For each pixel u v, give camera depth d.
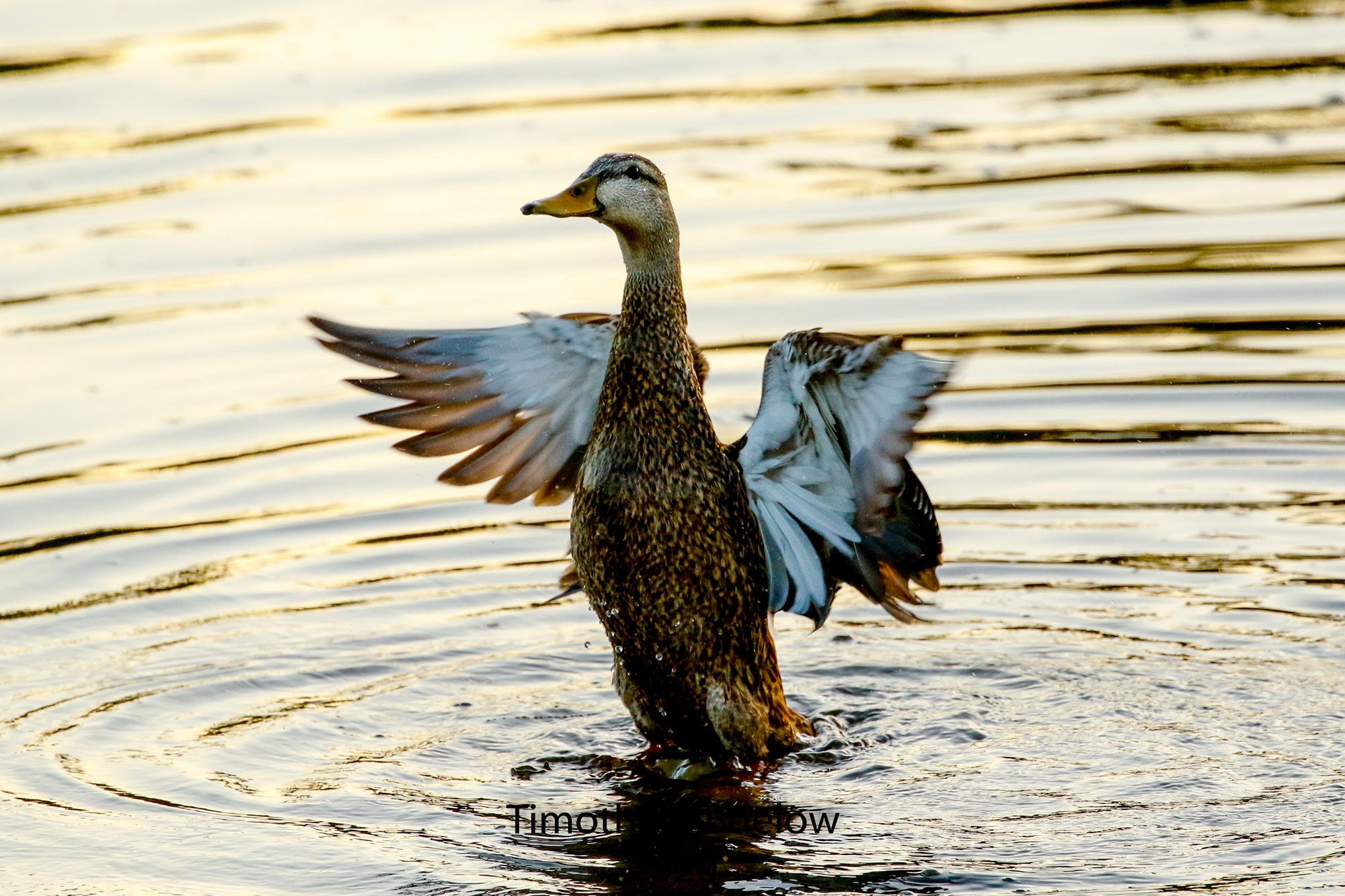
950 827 8.18
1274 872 7.60
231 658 10.22
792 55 20.31
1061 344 14.05
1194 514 11.73
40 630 10.52
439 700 9.80
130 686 9.85
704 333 14.17
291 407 13.55
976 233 15.89
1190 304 14.53
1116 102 18.62
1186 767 8.68
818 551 9.28
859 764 9.00
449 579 11.35
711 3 22.34
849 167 17.25
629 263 9.04
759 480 9.08
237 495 12.34
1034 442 12.83
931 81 19.38
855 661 10.29
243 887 7.75
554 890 7.68
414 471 12.84
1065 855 7.83
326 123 18.44
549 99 18.98
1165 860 7.75
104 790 8.66
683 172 17.12
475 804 8.56
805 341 8.34
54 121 18.47
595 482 8.98
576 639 10.61
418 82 19.53
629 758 9.17
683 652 9.05
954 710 9.55
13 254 15.74
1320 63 19.47
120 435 13.08
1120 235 15.72
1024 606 10.77
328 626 10.66
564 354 9.45
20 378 13.80
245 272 15.41
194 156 17.70
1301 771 8.57
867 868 7.78
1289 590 10.66
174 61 20.16
